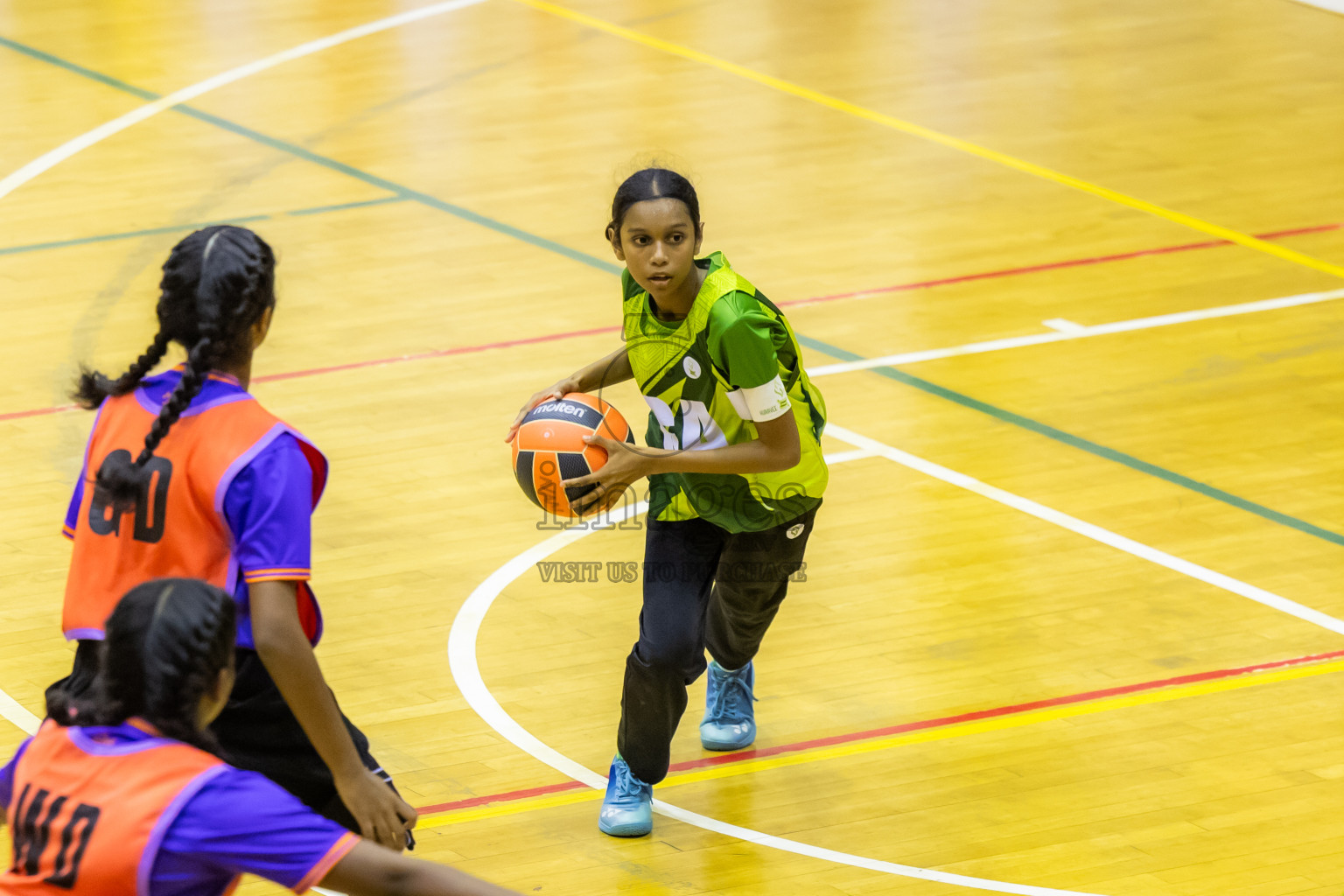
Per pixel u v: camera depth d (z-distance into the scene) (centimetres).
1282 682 1769
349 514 2153
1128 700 1734
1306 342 2783
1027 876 1426
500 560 2045
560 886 1410
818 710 1722
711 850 1472
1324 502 2222
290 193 3488
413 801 1547
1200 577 2009
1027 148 3859
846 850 1470
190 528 1005
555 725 1688
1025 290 3014
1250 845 1473
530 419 1432
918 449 2373
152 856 812
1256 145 3872
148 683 841
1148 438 2419
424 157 3747
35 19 4891
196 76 4362
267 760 1067
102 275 3022
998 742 1656
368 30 4872
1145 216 3419
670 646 1397
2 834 1449
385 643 1842
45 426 2395
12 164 3625
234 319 1023
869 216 3406
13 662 1769
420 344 2738
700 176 3647
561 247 3212
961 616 1917
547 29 4916
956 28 4925
